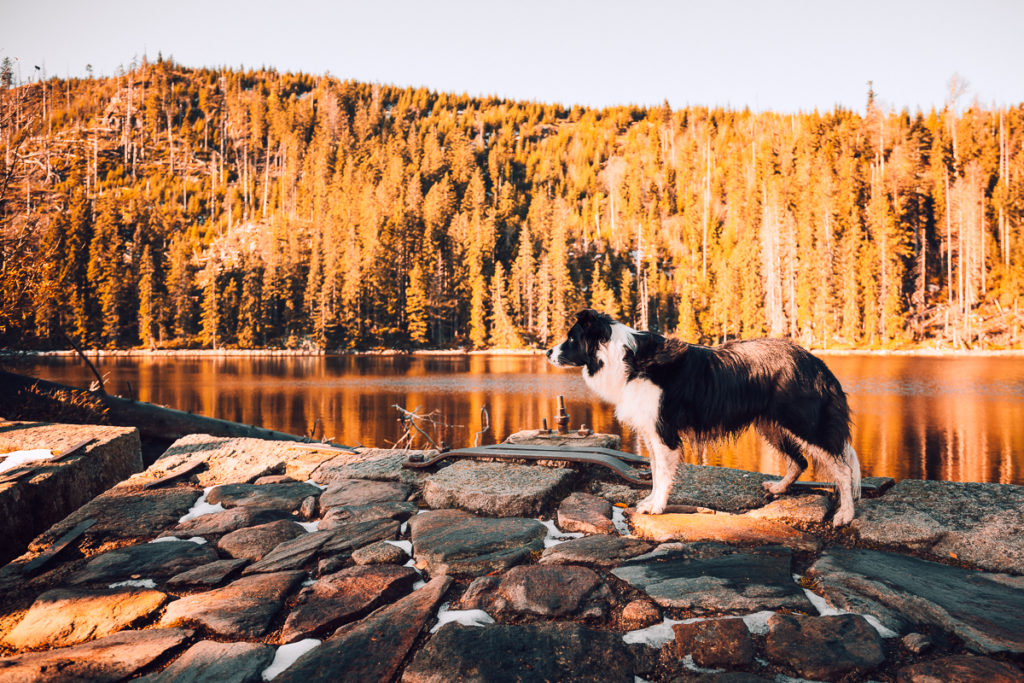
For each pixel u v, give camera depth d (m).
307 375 48.97
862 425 23.00
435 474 5.52
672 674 2.76
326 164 144.62
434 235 103.00
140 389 36.31
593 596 3.47
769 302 82.69
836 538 4.18
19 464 5.75
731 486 5.17
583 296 91.50
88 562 4.38
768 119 158.75
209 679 2.85
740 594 3.39
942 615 3.09
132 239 106.19
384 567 3.99
